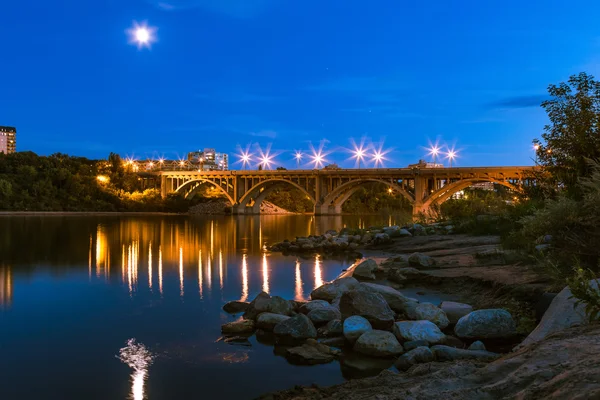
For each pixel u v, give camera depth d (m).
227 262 19.95
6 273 16.84
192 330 9.14
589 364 2.81
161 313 10.60
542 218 11.56
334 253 23.05
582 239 9.38
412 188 96.19
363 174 98.50
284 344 8.10
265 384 6.36
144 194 119.00
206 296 12.52
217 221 74.00
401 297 9.79
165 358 7.52
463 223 23.72
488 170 80.56
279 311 9.73
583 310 5.65
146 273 16.73
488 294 10.27
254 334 8.74
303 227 55.62
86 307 11.27
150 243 30.91
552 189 17.17
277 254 23.31
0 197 87.94
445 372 3.79
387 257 19.27
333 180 108.75
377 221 73.00
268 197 154.38
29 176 97.38
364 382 4.65
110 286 14.12
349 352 7.51
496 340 7.59
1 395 6.15
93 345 8.25
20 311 10.86
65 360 7.47
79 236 36.41
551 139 17.09
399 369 6.57
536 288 9.05
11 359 7.55
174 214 112.75
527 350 3.79
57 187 101.62
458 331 7.89
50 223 56.25
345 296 9.31
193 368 7.03
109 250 25.70
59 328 9.36
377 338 7.47
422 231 24.11
